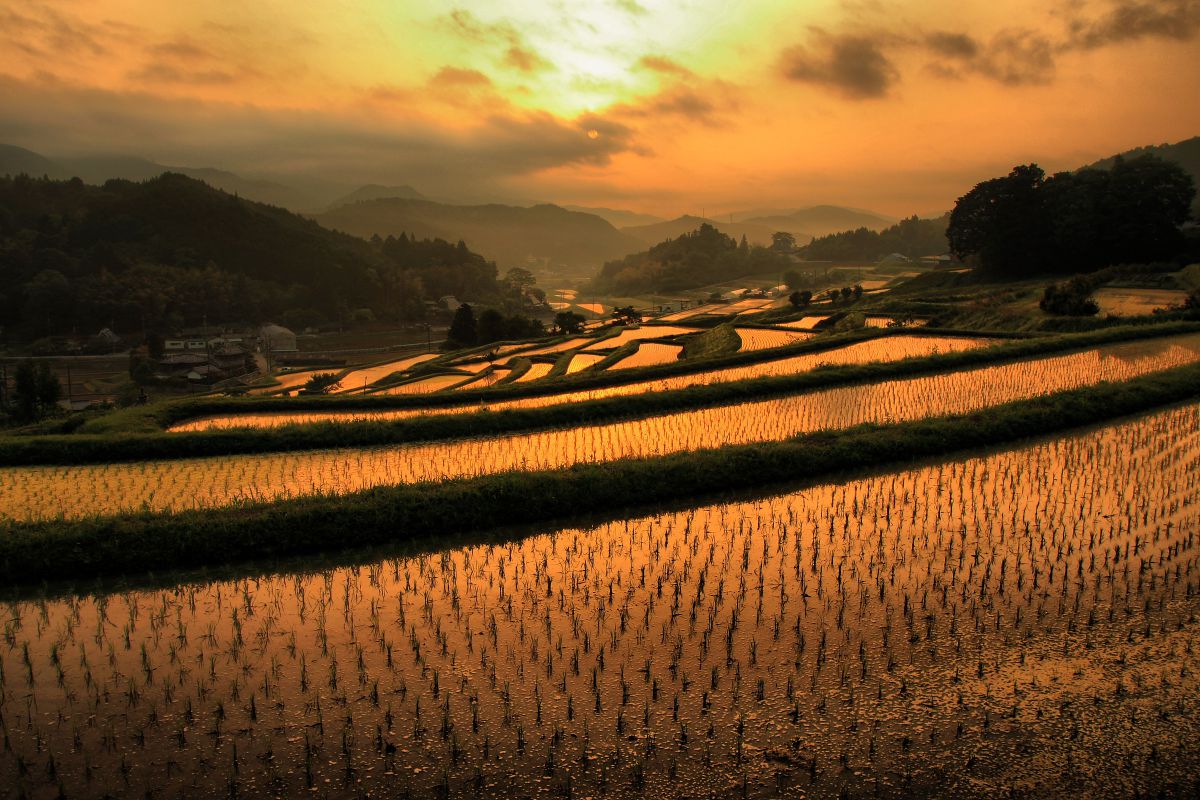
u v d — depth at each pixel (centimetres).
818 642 1307
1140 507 1920
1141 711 1122
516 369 5234
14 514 1919
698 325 8038
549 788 966
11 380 10262
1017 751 1037
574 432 2831
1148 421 2742
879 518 1889
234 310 16938
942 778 987
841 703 1138
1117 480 2127
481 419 2852
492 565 1659
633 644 1305
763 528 1844
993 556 1645
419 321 18438
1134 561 1614
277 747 1045
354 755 1028
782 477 2195
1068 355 4088
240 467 2403
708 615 1403
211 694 1172
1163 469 2211
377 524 1811
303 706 1140
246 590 1555
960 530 1797
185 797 951
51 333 13800
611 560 1669
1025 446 2478
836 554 1673
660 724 1088
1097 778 990
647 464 2123
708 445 2580
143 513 1786
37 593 1555
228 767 1005
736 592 1497
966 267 15012
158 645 1329
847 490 2106
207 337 14088
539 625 1376
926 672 1216
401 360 10469
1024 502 1969
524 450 2580
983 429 2509
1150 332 4528
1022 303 6562
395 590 1538
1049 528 1795
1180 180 8212
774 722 1094
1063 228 8750
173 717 1114
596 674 1212
